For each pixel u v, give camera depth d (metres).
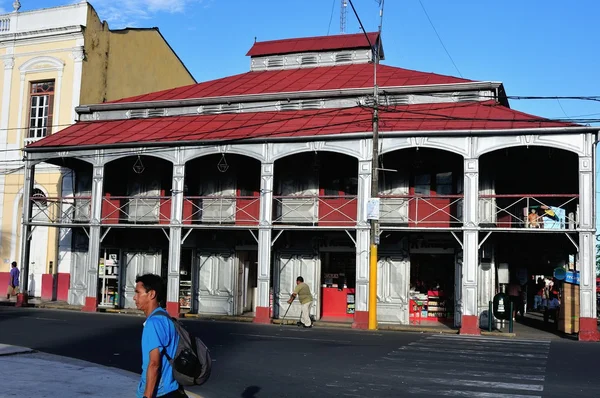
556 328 22.23
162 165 26.66
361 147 21.47
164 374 4.99
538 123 19.86
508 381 10.98
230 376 11.52
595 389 10.30
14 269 27.91
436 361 13.26
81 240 27.80
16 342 15.29
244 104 26.50
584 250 18.81
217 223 25.06
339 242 24.30
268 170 22.61
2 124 30.98
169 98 28.09
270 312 23.86
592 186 19.02
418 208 22.66
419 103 24.12
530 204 24.62
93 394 9.40
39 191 29.83
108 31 32.19
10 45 31.23
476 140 20.23
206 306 25.77
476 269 19.81
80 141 25.66
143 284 5.26
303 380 11.12
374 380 11.11
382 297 23.34
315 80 27.67
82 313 24.02
